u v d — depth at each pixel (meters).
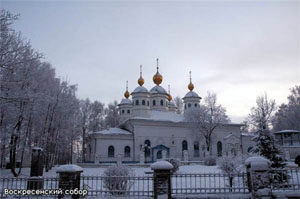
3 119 21.42
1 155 27.48
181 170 26.44
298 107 54.88
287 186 11.54
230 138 47.75
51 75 30.22
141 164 33.44
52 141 30.58
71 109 33.44
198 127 46.97
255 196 10.54
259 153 14.60
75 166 11.09
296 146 35.09
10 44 18.20
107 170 12.53
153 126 46.94
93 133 45.41
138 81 53.75
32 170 14.38
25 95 19.45
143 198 10.71
